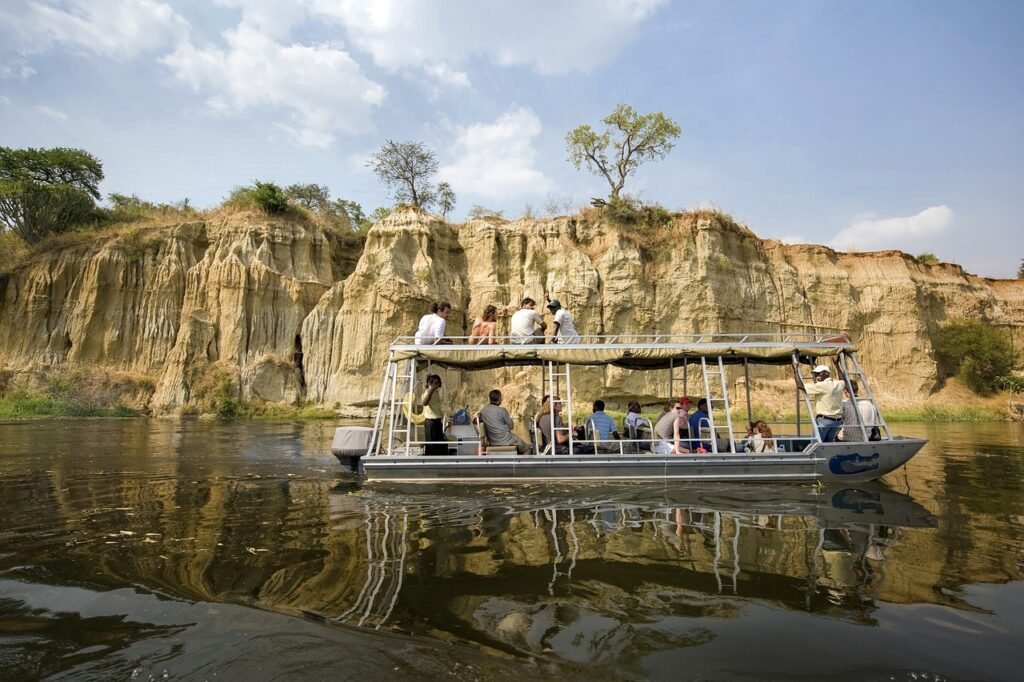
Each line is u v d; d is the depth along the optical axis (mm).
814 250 41312
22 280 34719
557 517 7055
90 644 3605
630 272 34781
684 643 3652
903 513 7328
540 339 10812
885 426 10117
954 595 4496
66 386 31266
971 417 34562
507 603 4262
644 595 4426
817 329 38688
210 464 11945
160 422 25906
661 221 37250
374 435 10133
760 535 6191
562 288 34344
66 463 11953
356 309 34188
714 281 35188
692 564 5172
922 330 40719
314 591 4508
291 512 7328
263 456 13391
